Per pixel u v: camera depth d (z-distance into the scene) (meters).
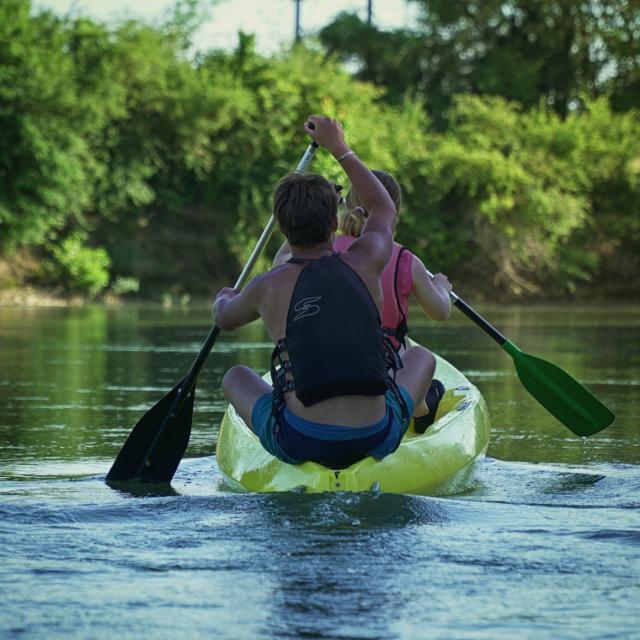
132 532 9.29
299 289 11.23
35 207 94.44
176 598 7.25
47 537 9.10
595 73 144.12
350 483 11.13
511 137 117.44
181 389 13.72
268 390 12.34
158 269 105.94
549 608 7.04
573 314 83.12
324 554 8.46
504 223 113.44
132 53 100.88
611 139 121.62
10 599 7.25
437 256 114.00
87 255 98.75
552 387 16.14
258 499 10.72
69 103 93.25
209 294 107.69
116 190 102.31
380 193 11.91
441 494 12.38
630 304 116.31
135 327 56.03
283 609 6.99
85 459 15.20
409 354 12.55
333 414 11.10
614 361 34.00
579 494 12.40
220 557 8.37
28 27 94.56
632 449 16.44
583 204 115.94
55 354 36.38
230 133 106.94
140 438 13.61
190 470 14.52
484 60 145.12
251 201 107.56
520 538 9.12
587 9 141.25
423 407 15.01
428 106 142.50
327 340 11.02
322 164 46.28
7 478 13.56
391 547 8.73
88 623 6.71
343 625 6.66
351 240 14.16
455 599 7.24
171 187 108.56
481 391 25.11
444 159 110.56
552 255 115.50
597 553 8.58
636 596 7.34
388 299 13.38
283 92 106.81
